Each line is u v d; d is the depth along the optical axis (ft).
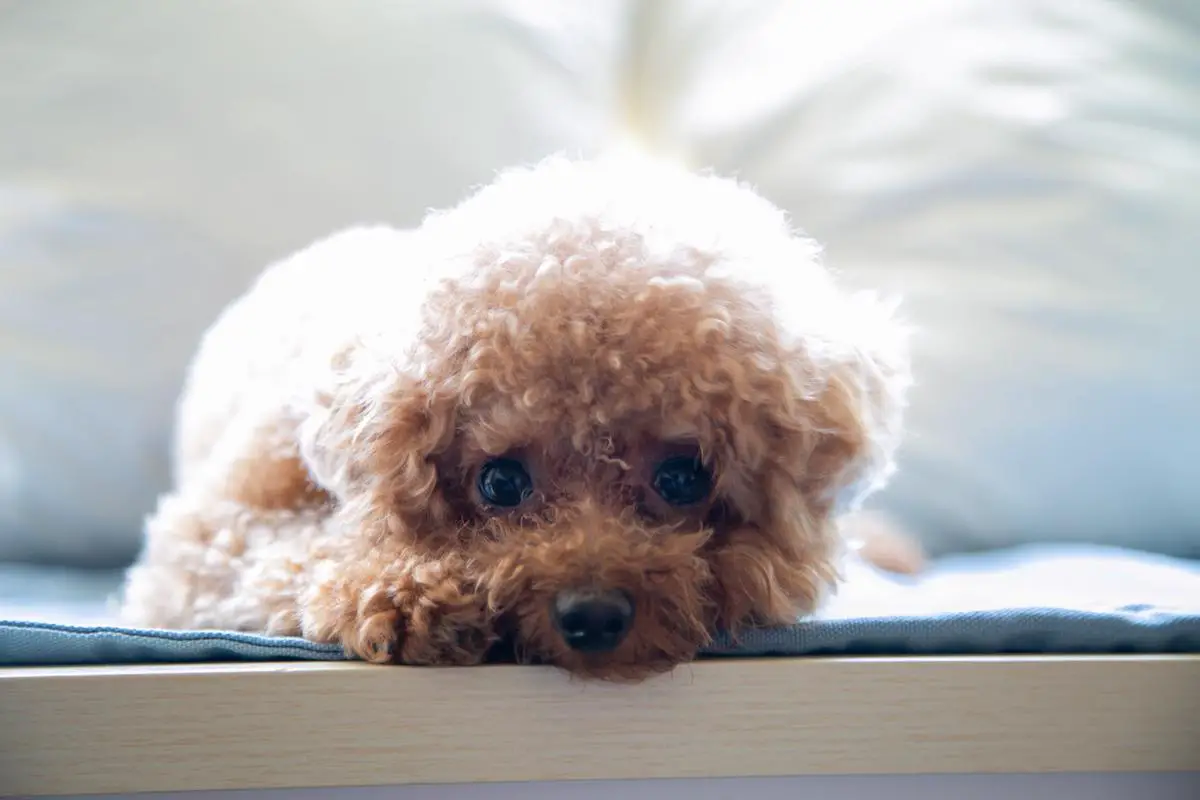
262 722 2.41
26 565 4.54
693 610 2.44
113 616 3.57
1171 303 4.56
